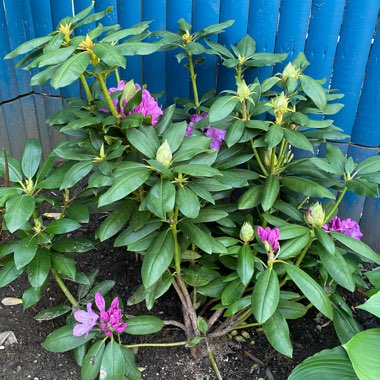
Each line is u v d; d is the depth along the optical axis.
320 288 0.81
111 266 1.24
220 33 1.20
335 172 0.85
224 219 0.96
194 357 1.02
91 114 0.89
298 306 0.94
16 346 1.04
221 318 1.09
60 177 0.88
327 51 1.13
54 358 1.02
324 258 0.85
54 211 1.39
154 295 0.92
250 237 0.86
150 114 0.84
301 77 0.89
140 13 1.25
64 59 0.72
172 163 0.78
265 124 0.85
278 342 0.85
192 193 0.77
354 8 1.07
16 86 1.51
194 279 0.95
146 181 0.79
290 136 0.84
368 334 0.79
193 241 0.85
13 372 0.99
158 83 1.33
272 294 0.78
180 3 1.20
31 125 1.60
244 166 1.16
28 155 0.92
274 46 1.17
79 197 0.98
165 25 1.24
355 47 1.10
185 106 1.18
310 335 1.08
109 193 0.72
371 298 0.79
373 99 1.14
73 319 1.00
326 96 0.93
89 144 0.84
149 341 1.05
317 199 1.25
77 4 1.33
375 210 1.25
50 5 1.38
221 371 1.00
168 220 0.86
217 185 0.82
